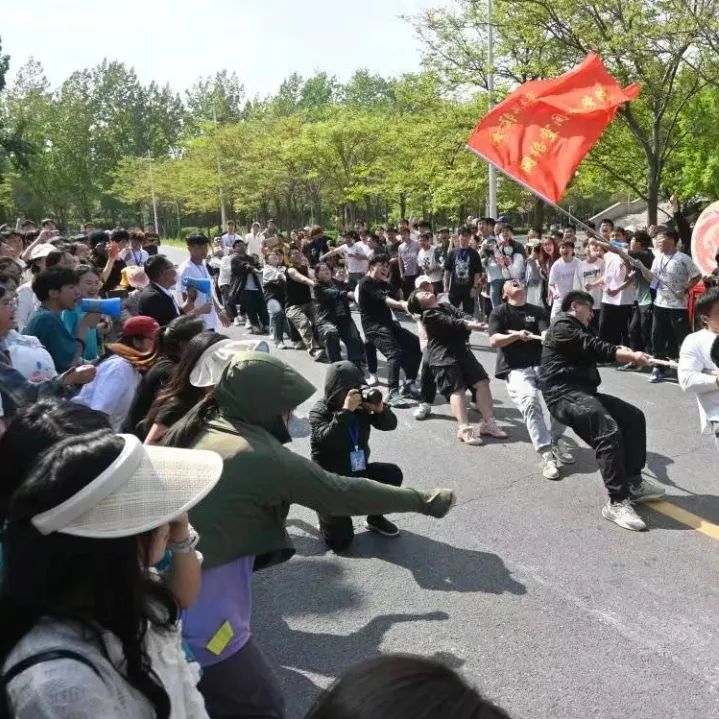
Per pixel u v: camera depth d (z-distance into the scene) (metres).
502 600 4.09
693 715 3.15
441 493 2.82
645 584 4.20
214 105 58.44
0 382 3.68
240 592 2.50
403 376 9.25
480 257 12.73
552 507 5.26
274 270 11.35
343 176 31.48
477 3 16.52
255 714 2.50
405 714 0.97
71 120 66.69
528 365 6.25
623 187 20.16
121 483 1.43
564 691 3.31
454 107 19.70
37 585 1.38
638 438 5.13
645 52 13.42
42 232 10.12
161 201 58.88
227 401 2.56
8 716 1.30
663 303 8.73
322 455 4.67
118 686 1.38
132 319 4.35
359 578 4.39
